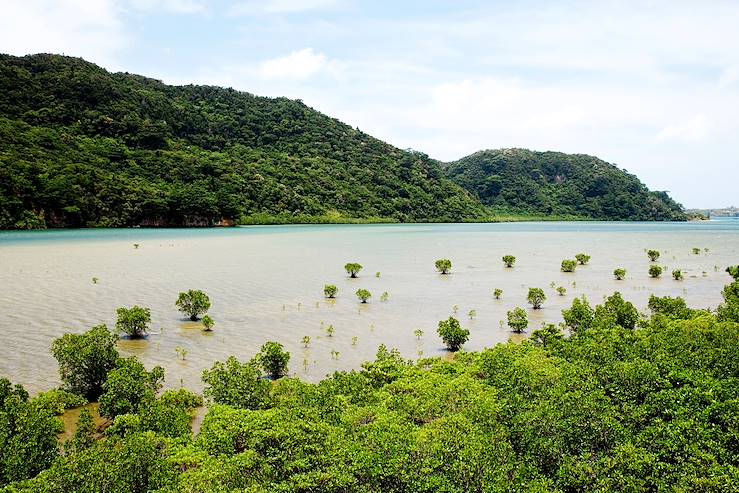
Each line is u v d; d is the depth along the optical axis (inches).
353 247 3489.2
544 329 1109.1
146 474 512.1
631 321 1237.1
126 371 829.2
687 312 1226.0
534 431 589.9
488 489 500.4
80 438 653.9
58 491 489.1
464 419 621.6
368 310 1552.7
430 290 1887.3
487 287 1956.2
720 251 3314.5
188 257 2701.8
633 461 532.4
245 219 5876.0
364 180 7667.3
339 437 579.2
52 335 1224.2
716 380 714.8
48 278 1927.9
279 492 501.0
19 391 799.1
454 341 1175.6
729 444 585.6
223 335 1270.9
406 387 767.7
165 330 1311.5
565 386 721.6
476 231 5792.3
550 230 6205.7
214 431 609.3
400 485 518.9
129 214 4722.0
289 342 1216.8
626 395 703.7
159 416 680.4
